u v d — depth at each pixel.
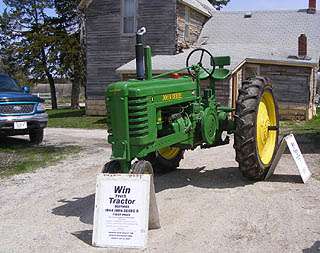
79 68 33.28
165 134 6.43
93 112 24.59
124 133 5.64
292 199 6.48
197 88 7.16
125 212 5.10
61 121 21.09
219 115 7.54
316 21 25.78
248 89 7.36
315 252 4.76
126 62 23.86
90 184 7.90
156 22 23.17
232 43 24.48
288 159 9.22
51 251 5.02
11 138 14.22
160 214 6.04
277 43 24.41
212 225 5.60
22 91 13.34
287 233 5.29
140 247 4.97
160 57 22.22
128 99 5.64
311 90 21.12
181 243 5.11
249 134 7.06
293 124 17.95
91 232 5.54
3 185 8.05
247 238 5.18
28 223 5.96
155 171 8.16
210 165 8.96
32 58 34.66
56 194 7.35
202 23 26.72
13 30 35.94
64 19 34.53
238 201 6.46
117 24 23.91
